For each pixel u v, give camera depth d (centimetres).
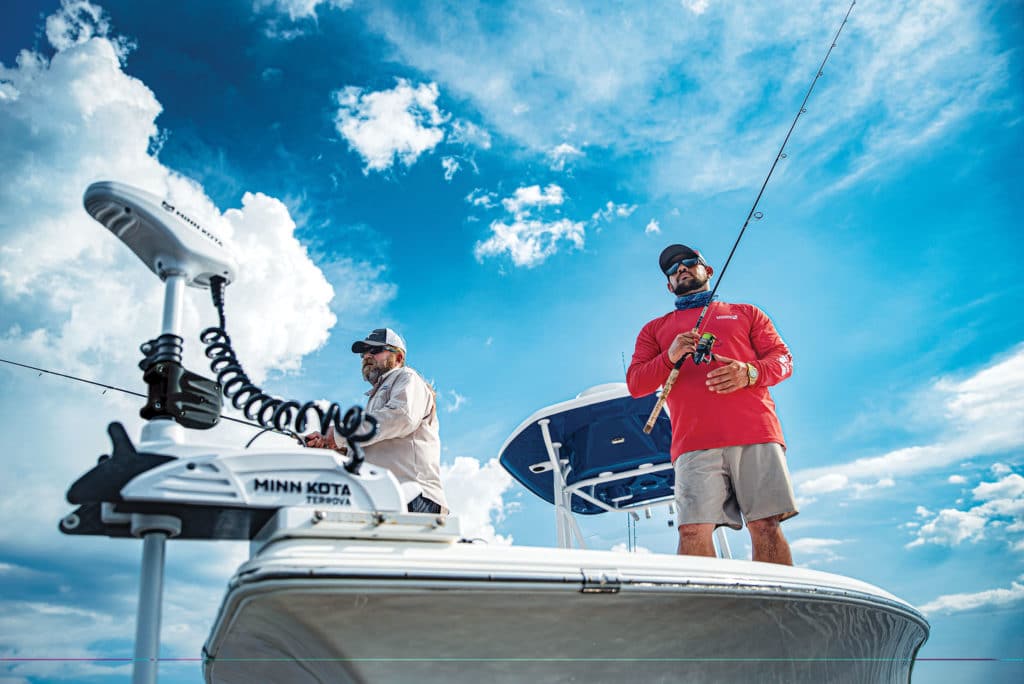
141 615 142
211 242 178
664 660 181
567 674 171
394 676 158
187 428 171
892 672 257
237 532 158
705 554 256
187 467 143
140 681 138
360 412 160
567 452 399
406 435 264
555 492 387
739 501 263
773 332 286
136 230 172
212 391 173
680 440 271
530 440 395
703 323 282
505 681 166
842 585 212
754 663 197
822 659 214
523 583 155
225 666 182
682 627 180
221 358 179
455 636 158
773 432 264
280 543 143
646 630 176
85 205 168
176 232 172
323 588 140
